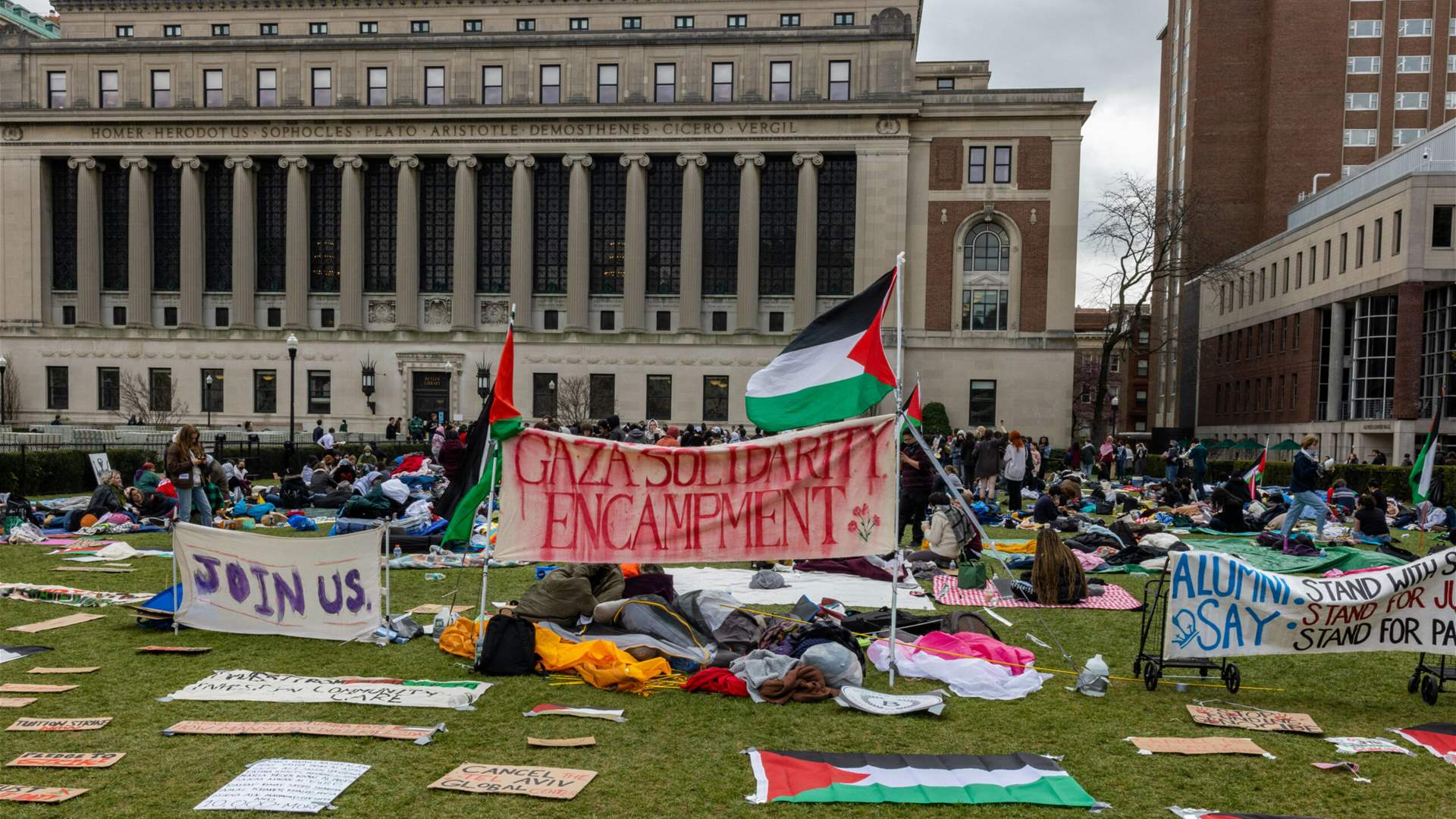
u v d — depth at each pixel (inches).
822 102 2319.1
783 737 303.7
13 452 1142.3
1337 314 2094.0
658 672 367.6
